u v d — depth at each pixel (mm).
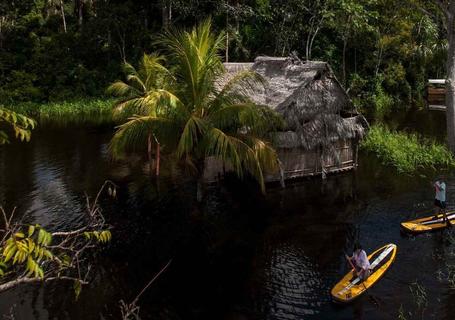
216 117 14656
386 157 22219
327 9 42500
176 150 15742
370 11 43500
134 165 22062
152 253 12633
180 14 43969
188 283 11000
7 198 17156
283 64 20438
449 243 12828
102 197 17312
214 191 18016
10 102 41750
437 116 36500
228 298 10281
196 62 14594
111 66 45594
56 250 12273
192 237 13680
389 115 38000
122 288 10797
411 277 10953
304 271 11492
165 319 9492
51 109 40188
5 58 45312
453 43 21391
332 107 19359
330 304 9945
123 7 43906
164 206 16359
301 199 16891
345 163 20531
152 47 45938
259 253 12562
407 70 49344
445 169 20281
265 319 9422
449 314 9359
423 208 15648
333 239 13375
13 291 10602
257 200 16859
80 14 50500
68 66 45750
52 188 18422
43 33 49906
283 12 43188
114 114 20750
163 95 13945
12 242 3959
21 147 26062
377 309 9656
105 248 12938
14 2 48031
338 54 48344
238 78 15148
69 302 10172
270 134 17078
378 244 12953
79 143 27125
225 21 45094
